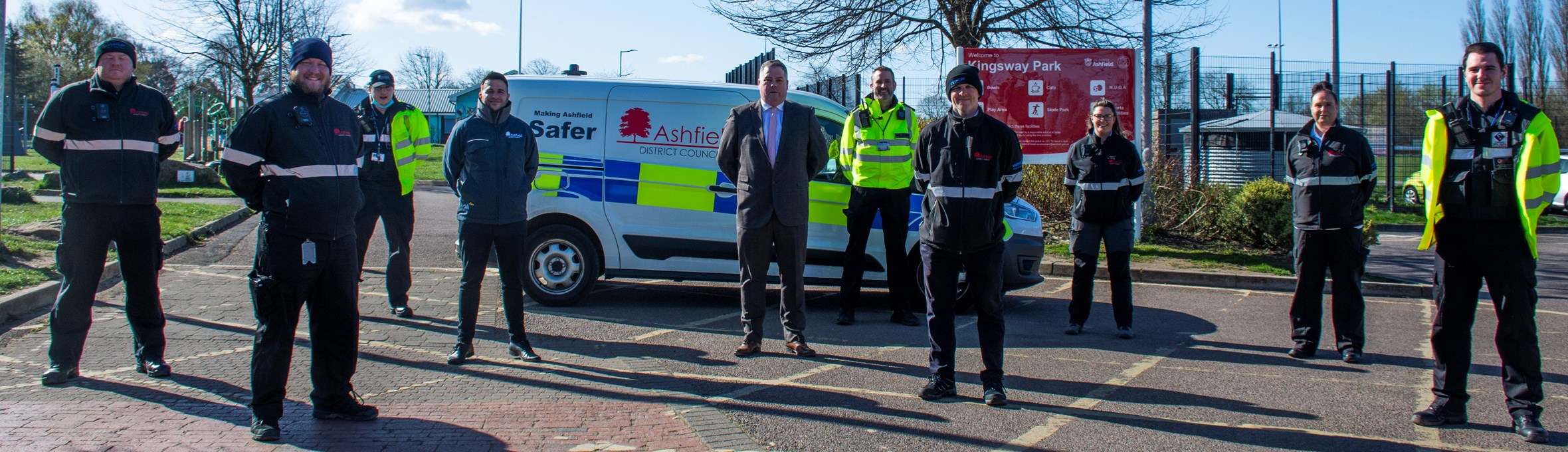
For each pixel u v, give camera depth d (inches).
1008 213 304.2
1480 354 248.5
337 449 155.8
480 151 219.8
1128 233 268.1
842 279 284.2
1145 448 166.4
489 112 222.5
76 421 166.2
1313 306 241.4
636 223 298.7
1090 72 447.2
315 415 171.9
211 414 173.3
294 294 158.4
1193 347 257.0
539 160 298.0
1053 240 473.7
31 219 475.5
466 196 218.8
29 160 1369.3
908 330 274.7
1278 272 390.6
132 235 194.2
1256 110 692.1
